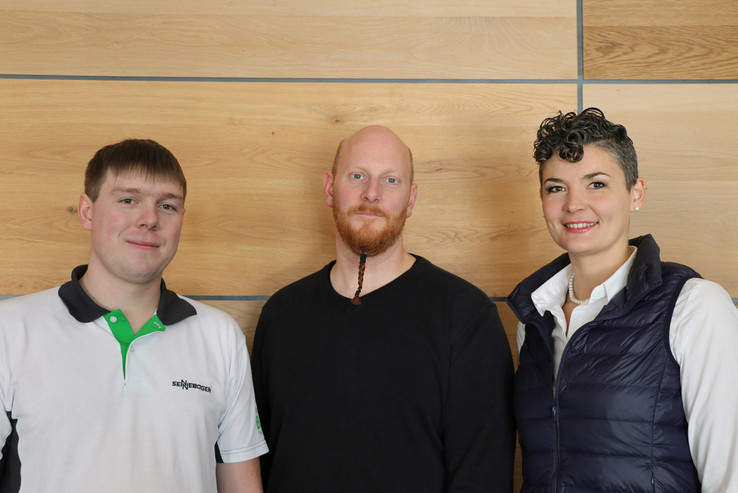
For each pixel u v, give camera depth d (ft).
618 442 4.52
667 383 4.50
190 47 7.42
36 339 4.70
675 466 4.45
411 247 7.31
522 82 7.36
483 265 7.29
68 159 7.30
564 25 7.39
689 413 4.42
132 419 4.62
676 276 4.71
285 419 5.76
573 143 4.97
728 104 7.26
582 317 5.17
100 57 7.39
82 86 7.37
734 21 7.34
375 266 5.96
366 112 7.37
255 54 7.42
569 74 7.36
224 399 5.27
